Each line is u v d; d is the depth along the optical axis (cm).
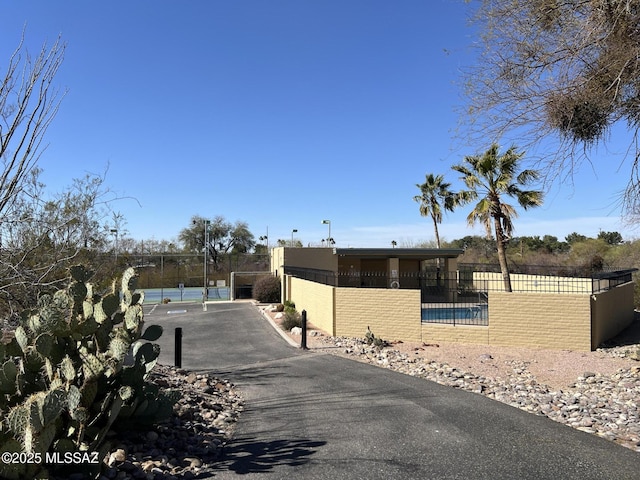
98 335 430
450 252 2525
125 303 489
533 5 536
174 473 380
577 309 1266
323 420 570
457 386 851
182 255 3416
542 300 1295
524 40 563
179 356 991
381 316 1455
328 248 2775
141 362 447
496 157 2012
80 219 773
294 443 473
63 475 335
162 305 2681
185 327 1795
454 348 1307
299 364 1061
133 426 445
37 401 299
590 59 534
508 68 582
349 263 2803
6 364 376
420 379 865
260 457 430
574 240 4900
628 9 452
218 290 3183
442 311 1620
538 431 517
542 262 3488
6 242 630
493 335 1337
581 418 620
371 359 1155
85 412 344
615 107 546
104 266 890
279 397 725
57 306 415
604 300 1387
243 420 574
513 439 488
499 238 2053
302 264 2706
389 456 435
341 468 403
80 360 410
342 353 1222
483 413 600
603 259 2922
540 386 899
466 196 2144
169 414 453
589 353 1220
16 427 295
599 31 500
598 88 537
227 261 3834
